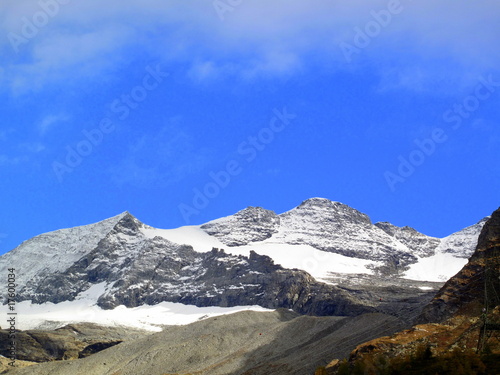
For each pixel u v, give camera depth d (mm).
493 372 188000
